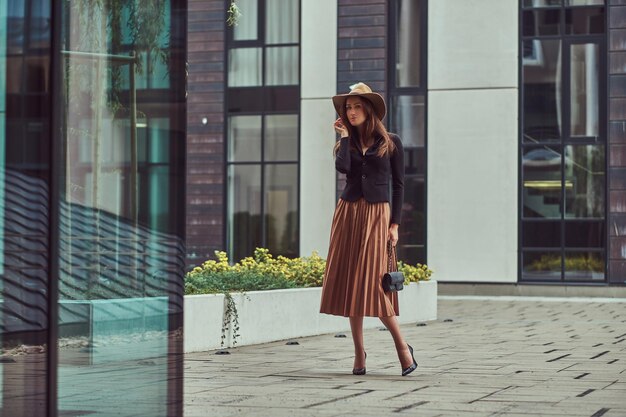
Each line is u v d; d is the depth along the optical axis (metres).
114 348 5.19
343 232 8.29
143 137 5.22
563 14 23.80
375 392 7.09
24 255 5.08
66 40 5.07
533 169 23.86
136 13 5.22
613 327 14.30
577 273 23.53
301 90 25.00
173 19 5.25
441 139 24.31
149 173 5.22
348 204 8.30
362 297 8.11
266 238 25.14
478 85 24.11
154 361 5.24
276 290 11.99
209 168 25.42
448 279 24.14
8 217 5.10
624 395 6.94
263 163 25.17
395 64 24.69
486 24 24.06
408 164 24.52
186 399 6.73
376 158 8.24
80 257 5.11
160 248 5.23
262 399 6.73
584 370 8.61
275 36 25.20
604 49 23.59
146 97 5.23
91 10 5.11
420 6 24.48
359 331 8.27
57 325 5.07
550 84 23.84
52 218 5.04
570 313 17.73
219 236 25.33
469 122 24.16
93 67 5.13
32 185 5.06
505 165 23.92
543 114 23.86
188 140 25.55
